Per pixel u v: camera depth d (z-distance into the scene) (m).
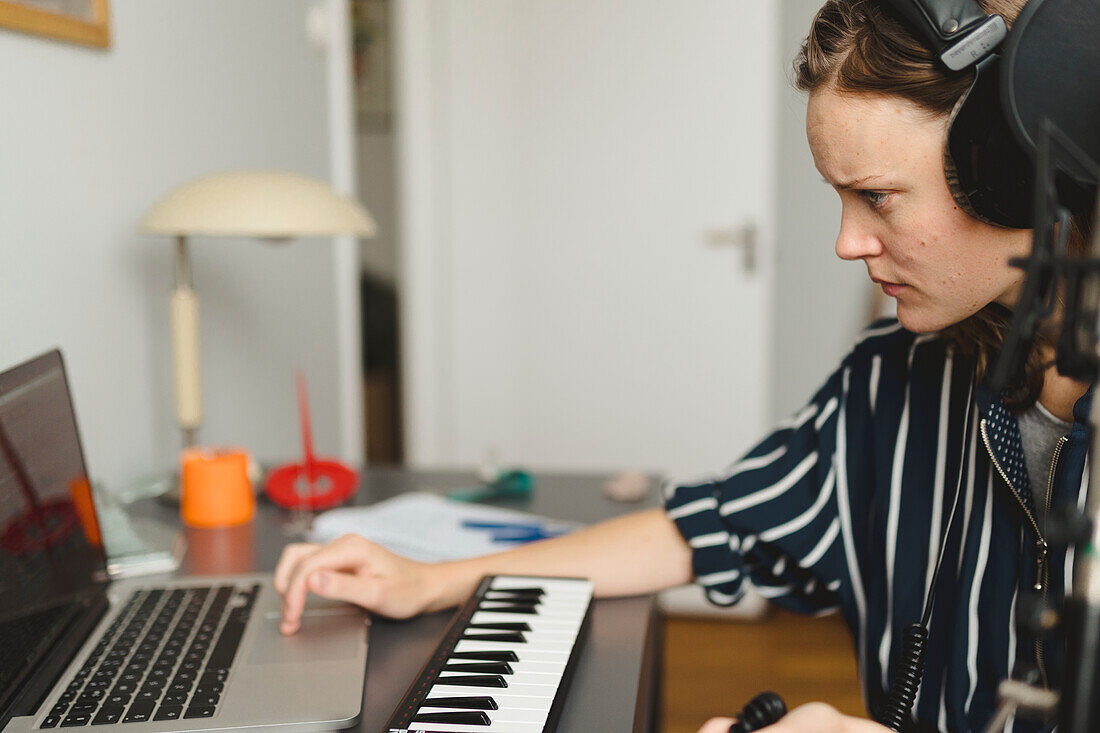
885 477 0.87
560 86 2.82
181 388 1.33
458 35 2.88
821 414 0.93
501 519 1.21
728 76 2.68
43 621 0.78
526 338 2.98
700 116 2.71
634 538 0.95
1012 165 0.58
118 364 1.39
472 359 3.04
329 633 0.83
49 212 1.23
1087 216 0.58
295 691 0.72
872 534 0.89
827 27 0.66
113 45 1.37
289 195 1.19
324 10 2.20
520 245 2.94
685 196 2.76
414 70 2.92
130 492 1.34
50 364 0.91
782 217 3.23
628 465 2.94
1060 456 0.71
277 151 1.96
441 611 0.90
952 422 0.85
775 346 3.31
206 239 1.66
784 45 3.06
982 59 0.59
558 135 2.85
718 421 2.85
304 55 2.09
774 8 2.62
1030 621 0.45
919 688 0.82
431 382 3.09
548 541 0.97
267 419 1.94
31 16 1.16
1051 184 0.43
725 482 0.96
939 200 0.63
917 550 0.85
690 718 2.15
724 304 2.79
